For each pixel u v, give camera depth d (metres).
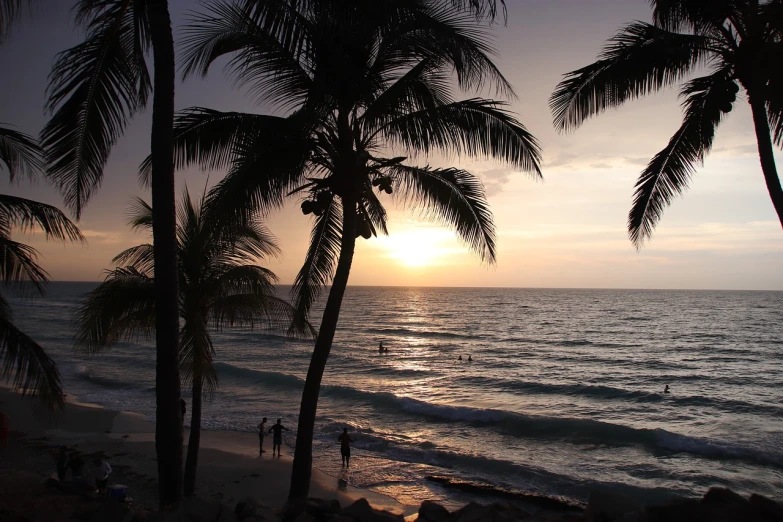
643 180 8.57
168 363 5.58
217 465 16.30
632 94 7.70
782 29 6.30
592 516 3.70
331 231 9.20
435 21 6.12
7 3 4.00
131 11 6.18
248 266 11.00
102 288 10.32
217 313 11.12
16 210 8.37
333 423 22.20
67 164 6.19
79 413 22.52
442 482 15.10
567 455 17.73
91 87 6.10
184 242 10.66
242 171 6.79
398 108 7.29
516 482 15.30
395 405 25.23
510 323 81.69
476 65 6.56
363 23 6.15
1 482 8.30
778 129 7.25
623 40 7.63
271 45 6.80
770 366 39.78
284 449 18.44
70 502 7.01
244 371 34.19
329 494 14.12
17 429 19.80
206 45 7.28
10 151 8.36
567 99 8.16
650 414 24.72
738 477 15.58
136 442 18.17
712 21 7.16
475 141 7.49
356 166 7.07
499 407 26.23
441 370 38.28
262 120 7.34
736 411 25.08
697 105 7.82
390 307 126.19
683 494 14.16
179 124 7.20
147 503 11.93
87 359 40.38
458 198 8.39
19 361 8.82
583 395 29.19
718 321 81.50
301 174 7.62
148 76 6.55
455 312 107.88
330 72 6.62
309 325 9.74
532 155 7.42
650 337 60.78
